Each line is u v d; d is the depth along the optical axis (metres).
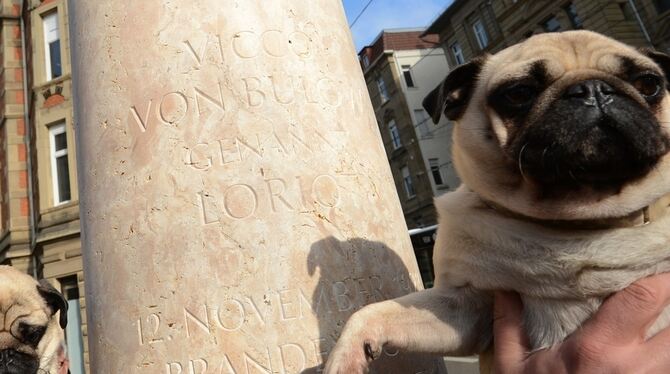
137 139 2.50
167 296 2.25
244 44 2.59
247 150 2.42
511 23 25.22
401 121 35.03
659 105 2.14
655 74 2.17
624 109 1.92
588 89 1.98
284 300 2.22
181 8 2.64
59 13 19.92
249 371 2.12
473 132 2.41
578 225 2.04
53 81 19.16
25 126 20.30
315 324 2.21
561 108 2.00
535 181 2.05
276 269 2.25
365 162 2.69
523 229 2.08
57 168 18.84
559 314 2.01
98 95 2.67
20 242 18.98
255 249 2.27
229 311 2.19
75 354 16.48
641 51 2.50
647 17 19.20
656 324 1.93
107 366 2.30
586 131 1.91
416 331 2.13
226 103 2.48
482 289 2.19
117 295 2.34
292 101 2.57
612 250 1.93
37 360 4.54
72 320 16.83
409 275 2.63
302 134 2.53
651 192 1.99
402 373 2.35
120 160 2.51
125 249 2.38
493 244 2.12
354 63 3.02
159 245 2.32
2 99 20.98
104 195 2.51
